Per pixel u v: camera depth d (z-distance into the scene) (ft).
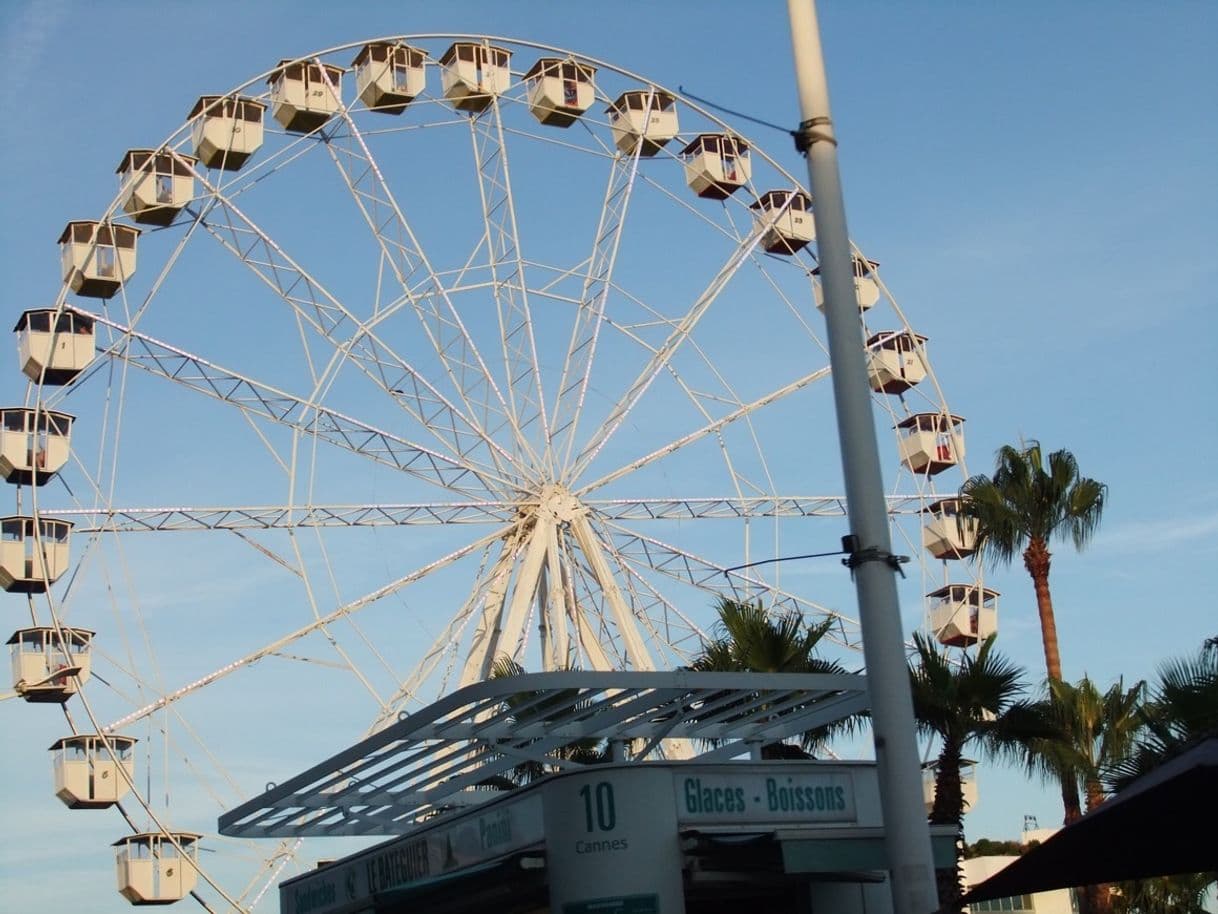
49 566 119.65
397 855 72.69
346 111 130.21
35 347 122.01
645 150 141.69
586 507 129.70
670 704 65.05
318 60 131.23
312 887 81.20
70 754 116.16
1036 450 95.09
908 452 147.23
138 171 126.52
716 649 88.17
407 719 61.82
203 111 128.67
